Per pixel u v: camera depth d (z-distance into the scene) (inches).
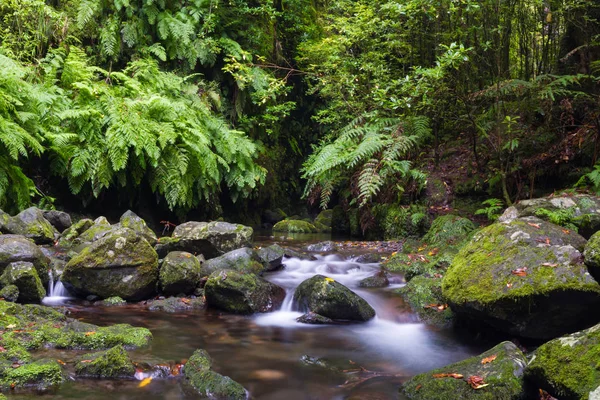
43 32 314.7
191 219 358.0
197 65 388.2
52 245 224.7
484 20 276.2
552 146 261.9
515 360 111.8
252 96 382.0
